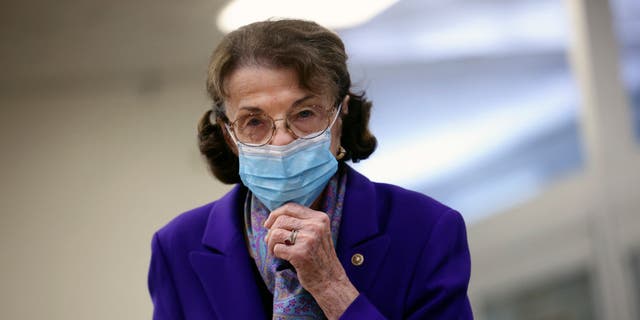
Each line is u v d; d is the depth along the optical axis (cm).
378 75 1288
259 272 395
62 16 1044
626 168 1436
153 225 1206
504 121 1445
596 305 1453
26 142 1193
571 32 1384
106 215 1198
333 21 1069
